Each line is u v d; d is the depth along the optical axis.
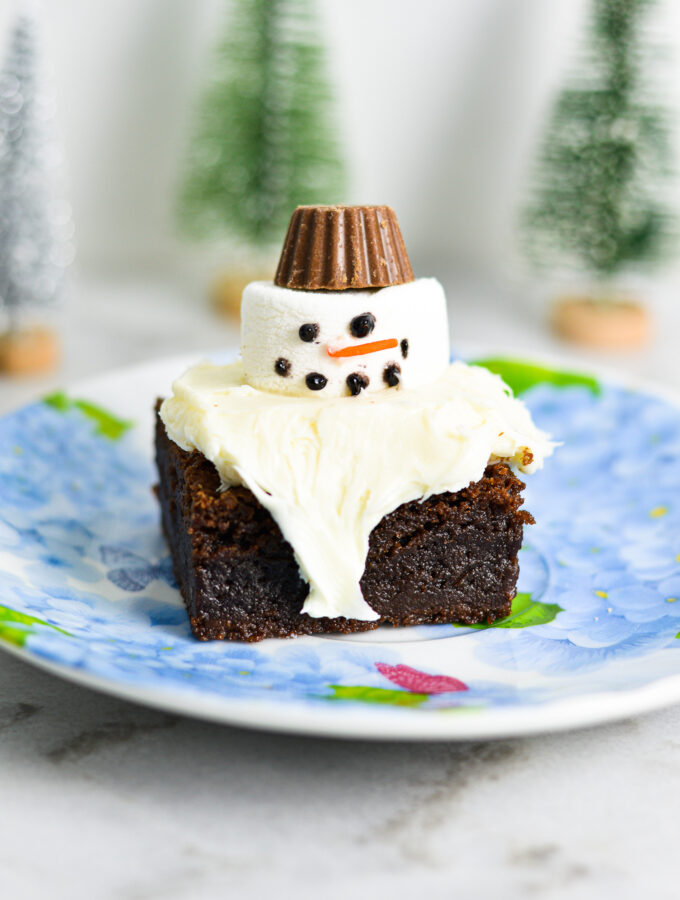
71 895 0.19
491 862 0.20
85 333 0.49
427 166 0.56
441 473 0.24
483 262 0.59
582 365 0.34
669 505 0.29
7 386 0.42
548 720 0.20
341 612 0.24
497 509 0.25
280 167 0.49
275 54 0.48
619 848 0.20
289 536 0.24
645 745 0.22
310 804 0.21
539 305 0.55
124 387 0.33
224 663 0.23
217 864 0.20
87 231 0.56
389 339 0.25
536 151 0.55
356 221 0.25
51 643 0.21
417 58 0.54
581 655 0.24
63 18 0.50
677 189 0.55
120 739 0.22
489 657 0.24
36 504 0.28
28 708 0.23
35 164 0.42
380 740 0.22
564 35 0.53
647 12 0.47
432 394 0.25
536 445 0.25
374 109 0.55
